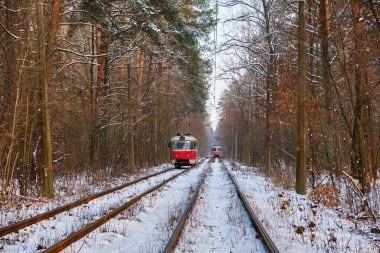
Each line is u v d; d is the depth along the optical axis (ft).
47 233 24.35
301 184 43.47
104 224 26.71
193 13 73.51
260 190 49.37
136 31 58.90
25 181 40.32
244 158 179.83
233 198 40.57
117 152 76.54
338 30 35.35
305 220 28.07
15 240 22.09
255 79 90.38
